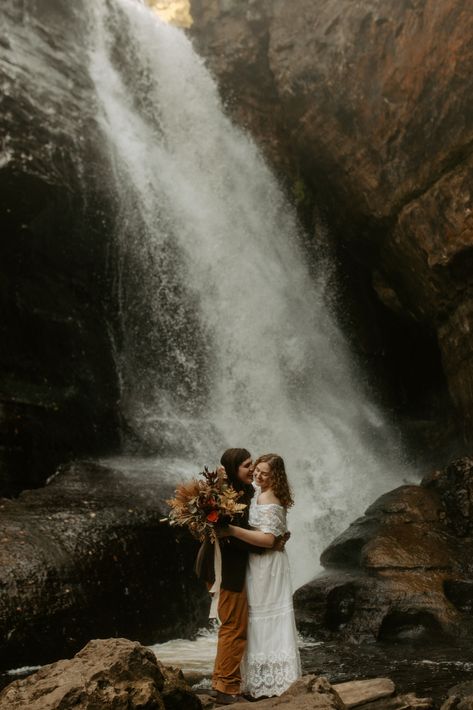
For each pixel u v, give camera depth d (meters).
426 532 10.49
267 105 17.16
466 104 11.51
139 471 11.62
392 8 13.12
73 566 8.49
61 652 7.80
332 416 16.31
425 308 13.82
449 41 11.74
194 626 9.66
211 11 17.66
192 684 6.94
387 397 17.28
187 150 16.78
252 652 5.26
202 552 5.42
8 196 12.27
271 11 16.64
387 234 13.94
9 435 10.95
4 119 12.27
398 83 12.88
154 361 15.16
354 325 17.11
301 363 16.61
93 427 13.23
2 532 8.58
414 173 12.73
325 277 17.05
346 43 14.09
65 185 13.16
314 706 4.27
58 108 13.56
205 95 17.33
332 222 16.23
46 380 13.00
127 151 15.08
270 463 5.48
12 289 13.06
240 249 16.77
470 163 11.60
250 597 5.32
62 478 10.99
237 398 15.76
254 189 17.27
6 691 4.05
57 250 13.85
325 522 13.08
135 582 9.04
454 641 8.64
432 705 5.61
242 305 16.39
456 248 11.84
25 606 7.77
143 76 16.44
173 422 14.47
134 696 3.93
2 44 13.07
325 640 9.06
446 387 16.16
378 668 7.39
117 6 16.39
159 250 15.39
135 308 15.15
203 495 5.10
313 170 15.83
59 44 14.54
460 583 9.45
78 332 14.00
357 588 9.41
